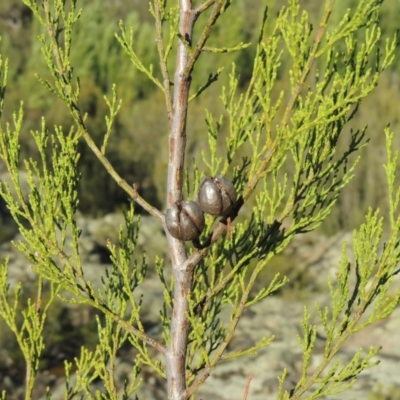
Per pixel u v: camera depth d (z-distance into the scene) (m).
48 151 23.94
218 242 4.89
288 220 17.69
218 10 3.96
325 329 4.14
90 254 19.81
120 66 33.66
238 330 15.79
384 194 21.17
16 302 4.95
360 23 3.40
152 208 4.40
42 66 29.25
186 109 4.28
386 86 22.50
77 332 15.09
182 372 4.38
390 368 13.70
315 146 4.36
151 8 4.39
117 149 25.23
